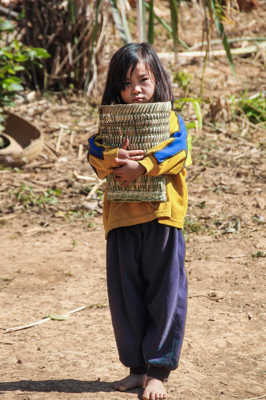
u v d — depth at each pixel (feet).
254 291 22.72
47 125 42.91
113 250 14.76
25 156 37.65
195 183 35.50
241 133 42.37
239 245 27.53
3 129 39.83
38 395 14.64
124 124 13.98
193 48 53.42
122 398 14.49
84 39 47.21
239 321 20.17
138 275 14.64
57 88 48.47
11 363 17.11
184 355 17.71
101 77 48.80
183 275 14.75
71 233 30.07
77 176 35.91
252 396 15.25
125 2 37.45
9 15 48.08
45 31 47.37
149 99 14.32
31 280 24.53
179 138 14.25
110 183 14.51
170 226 14.43
